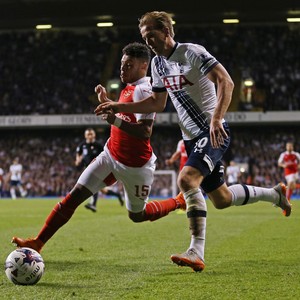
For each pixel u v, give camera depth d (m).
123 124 5.68
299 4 34.81
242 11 36.25
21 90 39.00
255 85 37.03
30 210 18.77
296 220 13.05
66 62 40.19
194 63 5.39
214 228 10.93
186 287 4.63
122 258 6.61
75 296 4.28
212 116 5.25
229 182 29.50
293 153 20.55
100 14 37.19
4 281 4.97
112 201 26.22
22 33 41.91
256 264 5.98
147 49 5.96
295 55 38.50
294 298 4.18
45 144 38.44
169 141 37.03
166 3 35.88
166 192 34.12
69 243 8.41
